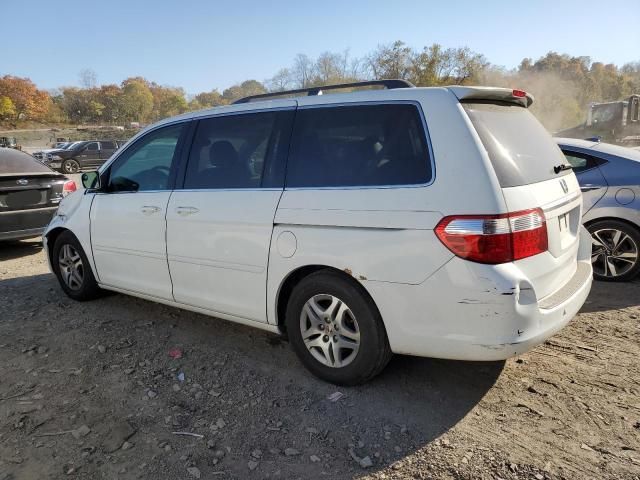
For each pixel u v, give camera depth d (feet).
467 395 10.53
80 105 374.43
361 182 10.03
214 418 9.95
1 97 328.29
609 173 17.25
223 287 12.15
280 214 10.82
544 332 9.29
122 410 10.25
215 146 12.56
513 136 10.28
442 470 8.36
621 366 11.52
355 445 9.05
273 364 12.08
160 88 419.74
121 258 14.55
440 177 9.18
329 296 10.53
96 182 14.97
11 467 8.63
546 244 9.55
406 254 9.29
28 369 12.01
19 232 22.99
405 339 9.63
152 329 14.26
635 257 17.03
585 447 8.82
